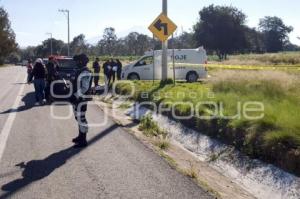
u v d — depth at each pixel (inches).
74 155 348.5
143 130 476.7
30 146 380.2
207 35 3048.7
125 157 343.9
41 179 281.9
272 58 1770.4
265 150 325.4
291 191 277.0
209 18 3078.2
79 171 301.4
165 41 837.8
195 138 430.3
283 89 562.6
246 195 282.5
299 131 325.1
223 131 398.9
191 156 382.3
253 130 354.0
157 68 1119.6
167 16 840.9
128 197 249.4
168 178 287.7
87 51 4547.2
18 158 336.5
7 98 798.5
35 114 583.5
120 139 417.7
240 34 3061.0
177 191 261.3
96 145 388.5
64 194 252.8
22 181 277.3
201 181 286.5
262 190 292.0
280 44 4542.3
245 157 342.3
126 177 288.5
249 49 3211.1
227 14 3056.1
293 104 454.9
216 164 354.3
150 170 306.3
